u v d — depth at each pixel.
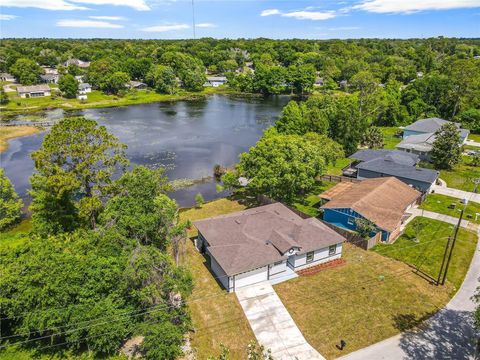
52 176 36.56
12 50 197.75
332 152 60.97
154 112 122.75
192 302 32.06
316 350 26.91
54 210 39.12
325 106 88.69
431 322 29.58
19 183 62.41
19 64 151.75
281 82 159.62
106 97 140.88
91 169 41.91
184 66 168.75
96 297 25.91
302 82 156.12
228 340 27.91
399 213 44.09
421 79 112.56
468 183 60.38
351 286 34.12
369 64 182.75
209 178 65.81
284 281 35.06
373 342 27.59
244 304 31.83
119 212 33.00
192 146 84.94
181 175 67.12
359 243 40.97
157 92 156.00
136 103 137.62
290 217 42.56
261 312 30.86
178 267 28.27
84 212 37.81
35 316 24.33
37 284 25.14
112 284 26.47
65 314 24.50
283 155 49.59
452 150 64.88
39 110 119.81
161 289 26.83
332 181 61.88
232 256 34.25
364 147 82.56
